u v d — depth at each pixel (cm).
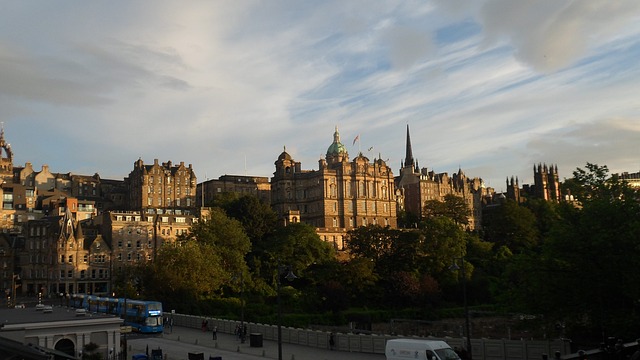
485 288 16462
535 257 7112
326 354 7375
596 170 7444
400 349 5475
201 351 7706
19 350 3738
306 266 16412
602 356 4503
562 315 6669
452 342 7069
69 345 7062
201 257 13150
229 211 19562
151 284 12862
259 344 8044
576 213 7131
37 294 16938
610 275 6444
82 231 17812
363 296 15525
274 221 19050
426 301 15088
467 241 19962
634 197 7275
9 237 18538
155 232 18462
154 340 8844
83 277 17100
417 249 17275
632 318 6000
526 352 6544
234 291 14462
